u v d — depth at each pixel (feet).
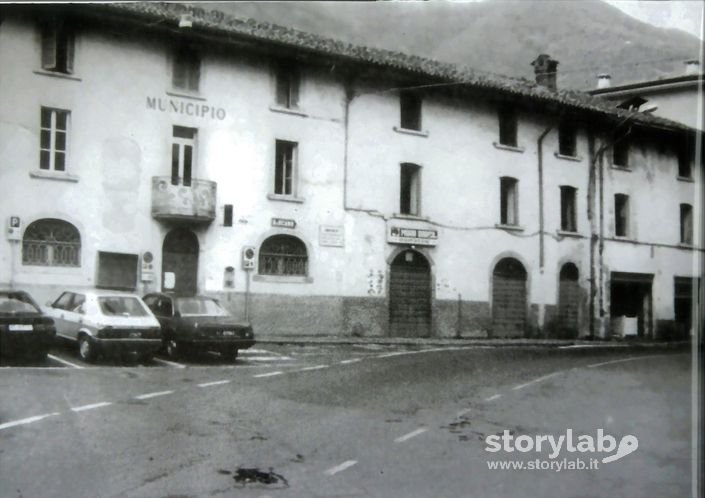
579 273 81.87
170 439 28.94
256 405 36.19
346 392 40.83
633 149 83.82
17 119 58.39
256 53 69.77
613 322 82.43
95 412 32.42
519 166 81.20
